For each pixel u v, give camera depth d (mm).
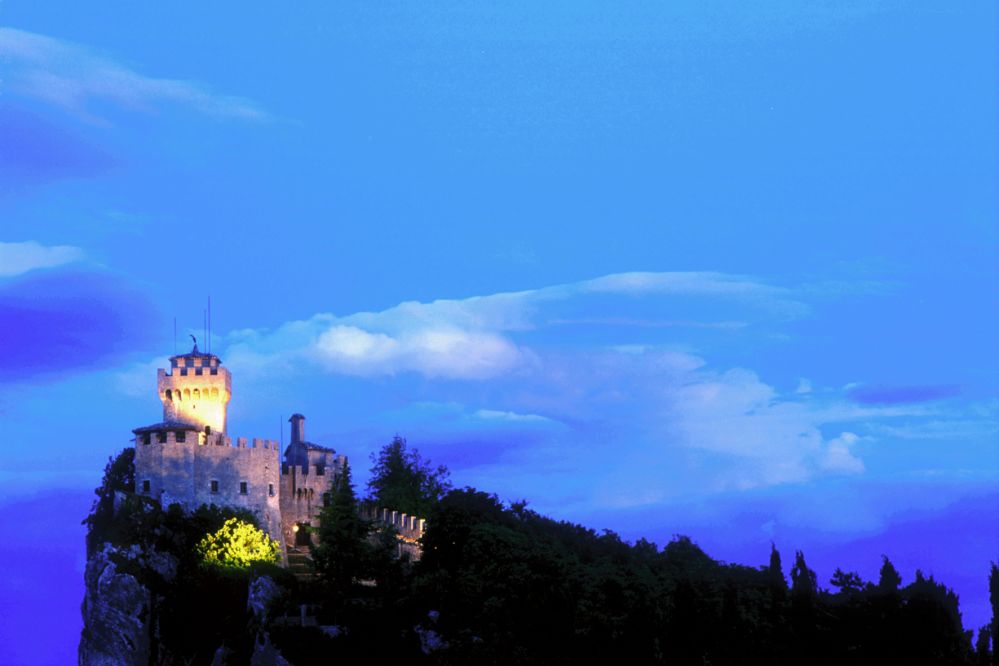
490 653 198875
